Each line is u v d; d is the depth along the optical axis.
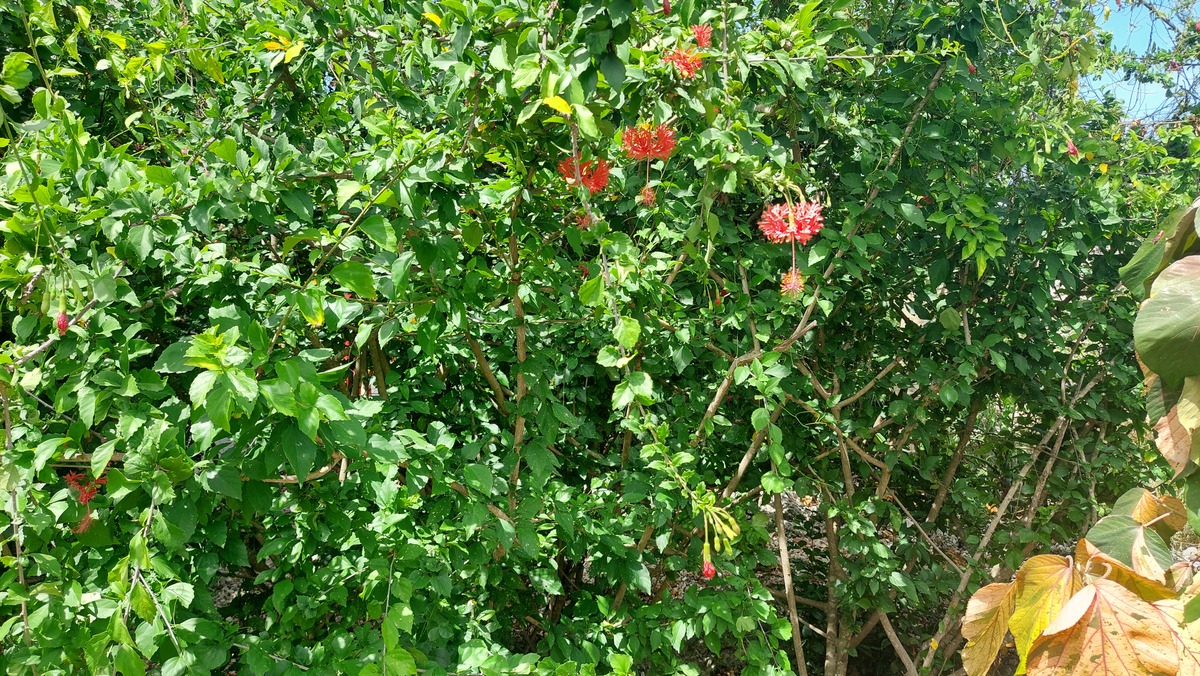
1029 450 3.07
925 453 2.90
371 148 1.61
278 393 1.04
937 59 2.15
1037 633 0.68
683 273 2.52
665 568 2.46
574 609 2.22
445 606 1.77
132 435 1.22
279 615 1.68
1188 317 0.56
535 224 1.90
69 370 1.30
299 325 1.55
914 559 2.79
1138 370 2.68
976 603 0.73
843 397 2.75
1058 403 2.74
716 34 1.85
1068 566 0.68
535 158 1.57
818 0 1.89
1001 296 2.53
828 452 2.65
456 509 1.75
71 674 1.18
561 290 1.92
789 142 2.22
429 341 1.62
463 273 1.80
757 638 2.20
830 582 2.81
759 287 2.53
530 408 1.81
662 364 2.42
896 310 2.74
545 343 2.31
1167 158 2.94
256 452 1.28
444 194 1.43
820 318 2.50
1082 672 0.63
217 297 1.54
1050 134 2.46
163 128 2.21
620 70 1.25
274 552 1.60
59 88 2.16
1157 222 2.69
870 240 2.19
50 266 1.24
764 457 2.40
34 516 1.24
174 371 1.18
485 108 1.48
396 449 1.30
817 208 1.89
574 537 1.96
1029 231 2.33
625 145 1.77
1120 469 2.82
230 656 1.68
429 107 1.95
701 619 2.08
